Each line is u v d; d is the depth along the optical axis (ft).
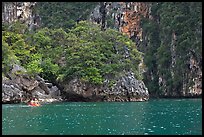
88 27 296.30
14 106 188.55
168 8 361.30
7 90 208.33
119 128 109.09
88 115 145.48
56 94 240.12
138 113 155.02
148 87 354.33
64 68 249.75
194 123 120.06
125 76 248.93
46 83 236.43
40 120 127.54
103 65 247.50
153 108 183.42
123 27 391.65
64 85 242.99
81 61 246.88
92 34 277.64
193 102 244.83
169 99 297.12
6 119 129.90
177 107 192.54
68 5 406.62
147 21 384.88
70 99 245.45
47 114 148.66
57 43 276.21
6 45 224.53
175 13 352.90
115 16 396.78
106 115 146.00
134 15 391.24
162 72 349.00
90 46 257.34
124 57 260.83
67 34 280.92
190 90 330.95
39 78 232.53
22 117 136.56
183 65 335.88
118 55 256.93
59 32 281.13
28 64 245.24
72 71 242.17
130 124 117.80
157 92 352.28
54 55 262.67
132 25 389.60
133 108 182.39
